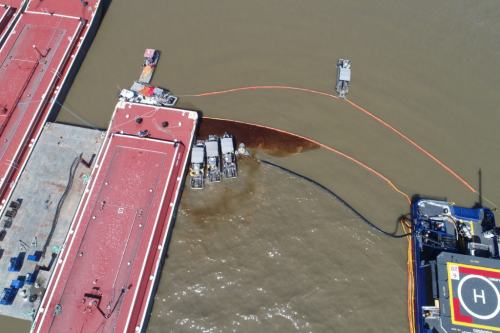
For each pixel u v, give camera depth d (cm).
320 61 5169
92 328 3338
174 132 4362
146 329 3603
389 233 4122
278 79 5016
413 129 4731
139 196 3894
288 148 4544
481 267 3497
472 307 3372
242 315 3644
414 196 4334
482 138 4697
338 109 4838
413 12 5562
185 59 5097
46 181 4097
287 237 4019
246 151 4456
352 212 4188
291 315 3656
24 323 3547
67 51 4744
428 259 3891
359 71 5084
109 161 4066
